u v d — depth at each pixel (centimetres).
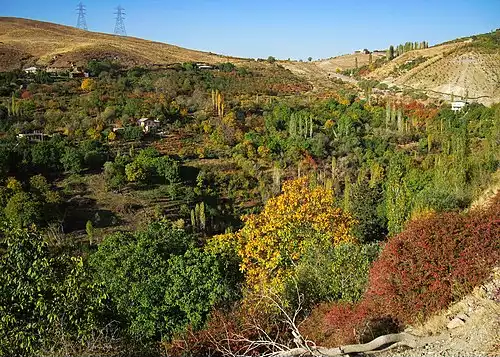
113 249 1483
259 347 819
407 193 2080
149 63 10306
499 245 824
